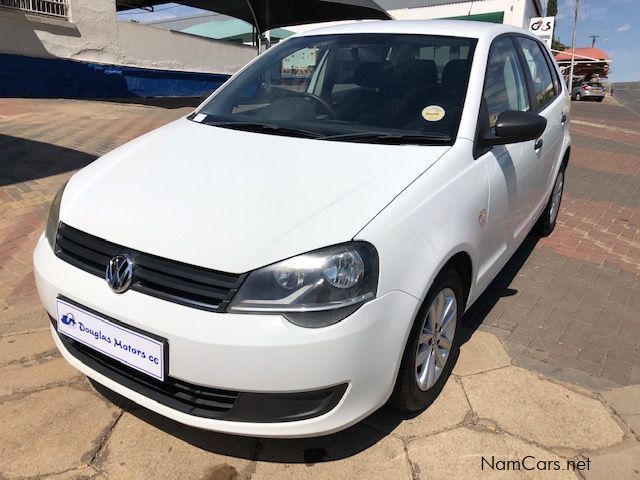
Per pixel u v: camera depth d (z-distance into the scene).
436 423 2.54
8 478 2.17
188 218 2.13
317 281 1.95
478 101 2.89
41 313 3.39
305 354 1.92
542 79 4.30
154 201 2.26
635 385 2.90
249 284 1.94
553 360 3.12
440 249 2.29
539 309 3.76
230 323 1.92
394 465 2.29
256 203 2.17
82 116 9.77
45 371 2.82
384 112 2.93
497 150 2.99
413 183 2.34
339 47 3.40
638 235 5.48
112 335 2.11
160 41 15.70
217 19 28.30
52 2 12.46
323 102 3.10
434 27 3.38
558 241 5.16
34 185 5.50
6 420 2.46
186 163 2.54
